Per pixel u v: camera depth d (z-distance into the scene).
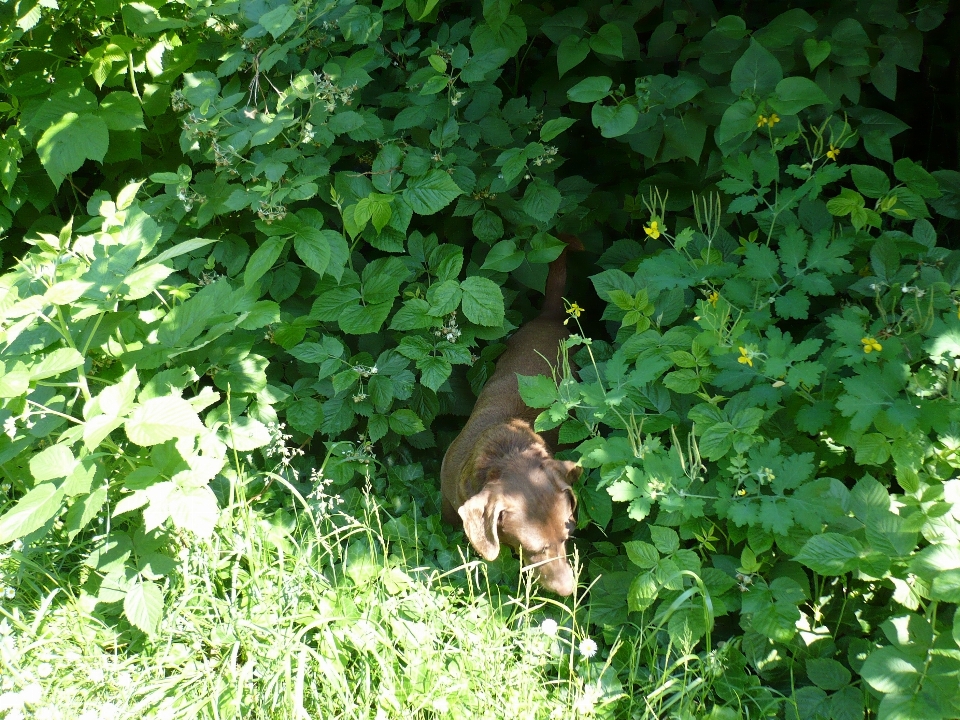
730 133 3.31
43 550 3.33
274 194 3.50
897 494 3.20
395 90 4.07
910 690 2.37
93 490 2.94
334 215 3.96
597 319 4.51
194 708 2.80
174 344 3.16
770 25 3.47
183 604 3.15
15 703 2.59
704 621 2.84
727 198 3.76
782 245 3.22
